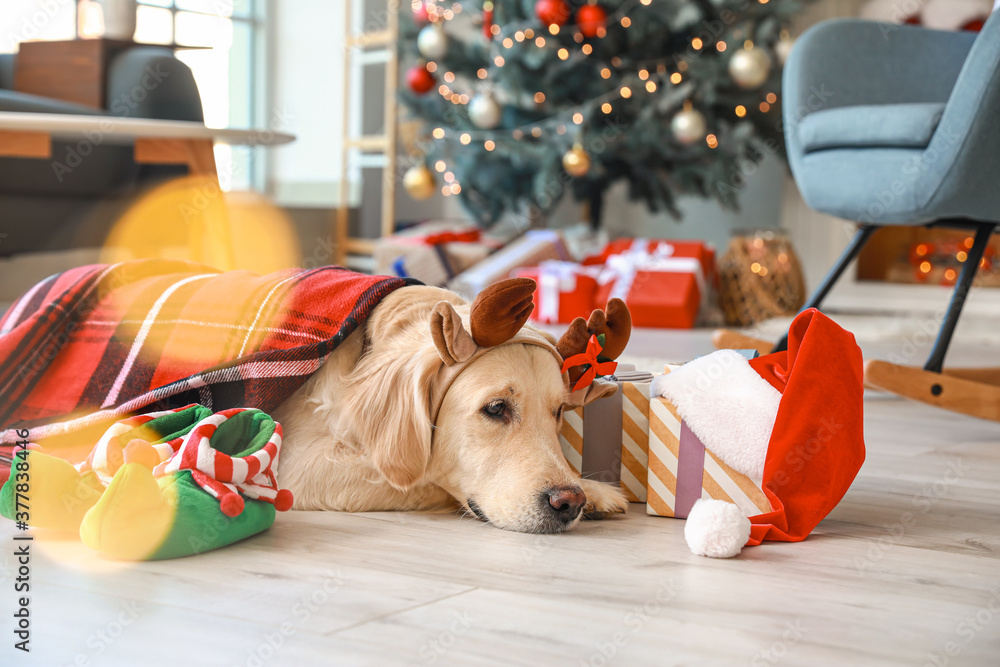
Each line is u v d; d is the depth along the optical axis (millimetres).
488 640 854
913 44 2643
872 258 5047
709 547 1150
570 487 1241
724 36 4145
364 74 5363
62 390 1523
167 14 4941
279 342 1390
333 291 1439
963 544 1247
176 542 1070
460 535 1230
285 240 4770
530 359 1310
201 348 1445
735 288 4344
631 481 1456
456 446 1294
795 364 1300
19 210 3016
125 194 3318
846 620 940
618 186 5922
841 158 2348
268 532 1213
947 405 2131
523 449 1275
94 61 2959
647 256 4164
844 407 1304
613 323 1406
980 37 2010
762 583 1058
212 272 1728
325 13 5215
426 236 4633
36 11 3857
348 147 5078
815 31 2592
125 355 1499
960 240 4789
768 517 1241
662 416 1352
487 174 4551
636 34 4078
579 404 1398
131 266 1640
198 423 1198
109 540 1041
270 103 5398
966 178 2051
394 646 834
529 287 1235
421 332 1351
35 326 1533
